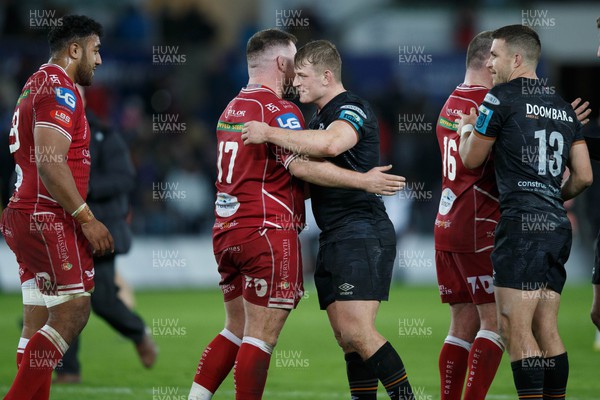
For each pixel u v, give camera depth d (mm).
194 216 57969
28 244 19141
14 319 40125
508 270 18734
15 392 18672
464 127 19688
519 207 18797
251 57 19750
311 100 19625
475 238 20297
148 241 55750
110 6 67625
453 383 20922
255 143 18484
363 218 19453
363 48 67188
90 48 19766
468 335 20969
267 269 18828
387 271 19484
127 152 27031
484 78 20906
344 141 18609
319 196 19750
